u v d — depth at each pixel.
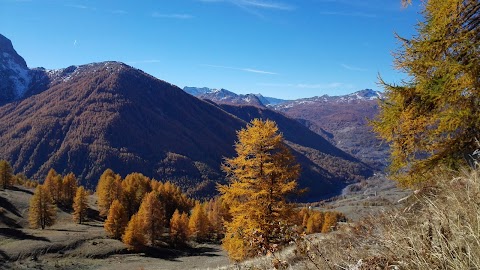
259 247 3.97
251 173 19.23
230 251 17.95
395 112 8.69
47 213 76.44
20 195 98.44
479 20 7.61
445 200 3.46
